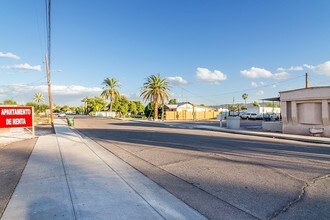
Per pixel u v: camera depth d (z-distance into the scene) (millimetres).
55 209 4984
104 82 76375
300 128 21000
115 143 15250
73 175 7555
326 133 19219
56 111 182875
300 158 10227
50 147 13484
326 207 5074
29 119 18750
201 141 16141
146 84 53344
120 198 5605
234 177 7316
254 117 59312
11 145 14789
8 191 6141
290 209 4984
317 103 20031
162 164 9164
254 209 5004
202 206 5172
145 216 4680
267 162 9414
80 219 4531
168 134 21172
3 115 17844
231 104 96125
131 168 8531
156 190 6188
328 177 7270
